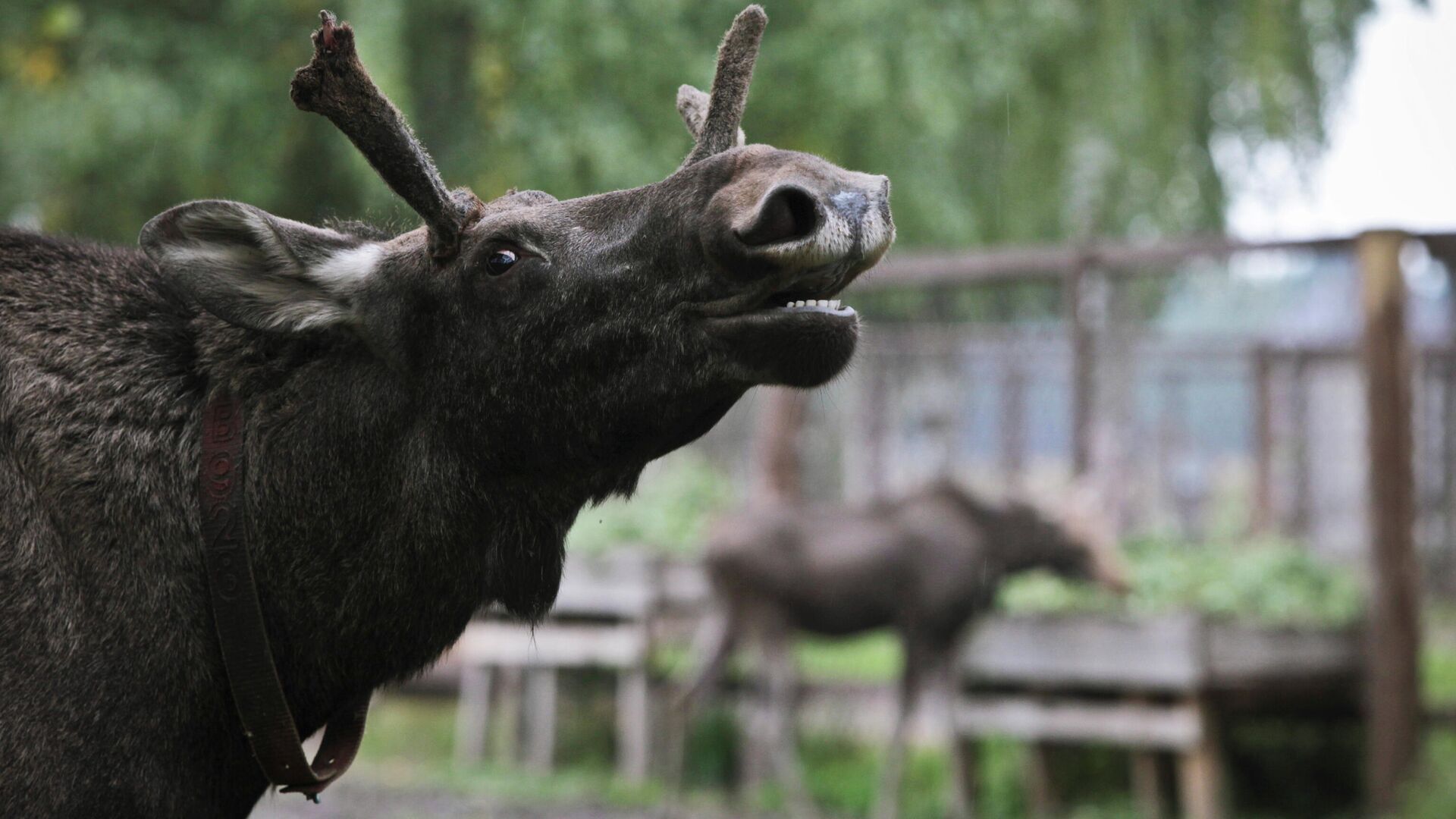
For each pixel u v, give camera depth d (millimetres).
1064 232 55656
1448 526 41344
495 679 33219
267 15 38344
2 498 7809
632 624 30281
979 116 50000
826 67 39250
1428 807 23516
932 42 40875
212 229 8078
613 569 30484
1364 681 25234
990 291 42906
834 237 7160
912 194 42281
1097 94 50844
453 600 8414
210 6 39312
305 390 8398
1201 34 53344
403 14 36375
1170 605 26172
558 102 35562
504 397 8086
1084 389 29672
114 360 8320
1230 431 42312
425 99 38625
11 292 8383
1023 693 26984
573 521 8531
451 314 8172
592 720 31797
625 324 7797
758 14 8648
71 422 8094
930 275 30688
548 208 8219
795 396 33281
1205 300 55906
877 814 26766
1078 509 27328
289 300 8273
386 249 8414
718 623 28234
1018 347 37344
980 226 52969
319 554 8320
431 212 8055
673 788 27172
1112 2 50094
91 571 7875
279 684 8047
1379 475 24969
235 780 8297
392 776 29391
